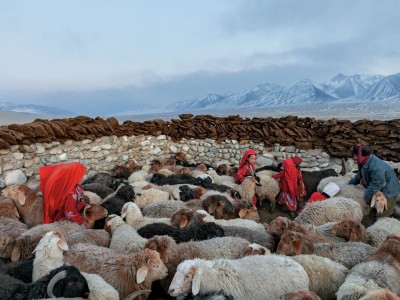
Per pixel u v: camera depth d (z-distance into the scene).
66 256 2.88
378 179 4.24
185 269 2.54
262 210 5.34
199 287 2.48
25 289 2.35
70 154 5.75
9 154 4.92
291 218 5.07
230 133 7.16
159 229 3.48
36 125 5.30
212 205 4.23
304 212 4.17
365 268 2.58
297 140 6.61
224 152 7.19
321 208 4.07
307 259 2.80
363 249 3.01
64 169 3.68
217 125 7.30
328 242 3.29
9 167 4.91
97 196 4.54
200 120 7.42
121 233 3.35
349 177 5.16
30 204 3.93
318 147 6.52
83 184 5.16
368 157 4.33
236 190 5.01
